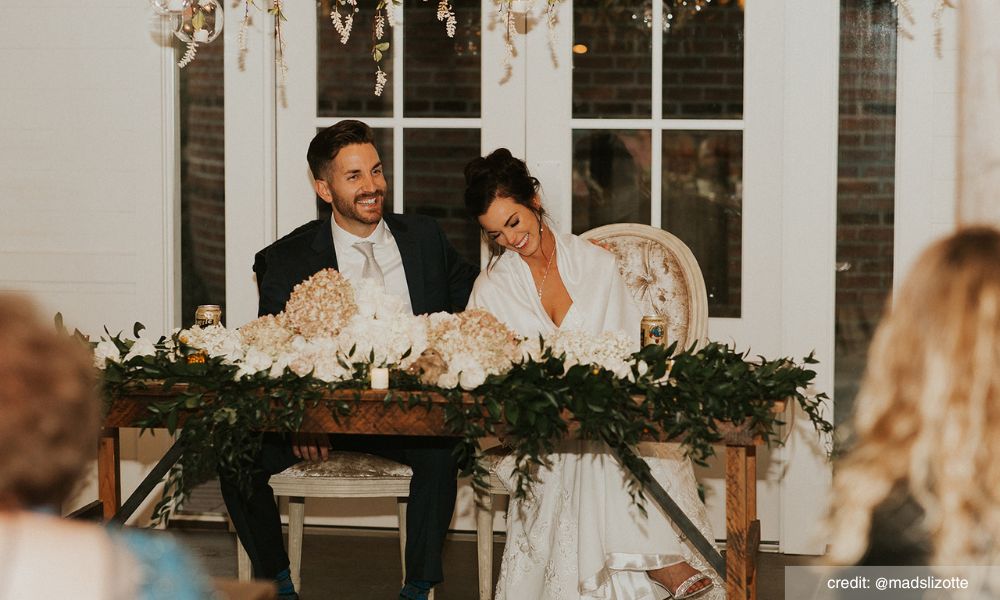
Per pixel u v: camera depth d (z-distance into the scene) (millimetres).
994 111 3607
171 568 1145
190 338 2805
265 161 4027
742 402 2439
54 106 4023
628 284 3438
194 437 2598
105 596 1031
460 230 4027
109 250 4039
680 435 2508
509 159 3162
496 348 2629
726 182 3881
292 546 3367
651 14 3867
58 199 4047
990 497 1183
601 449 2898
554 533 2982
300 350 2729
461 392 2537
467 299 3494
